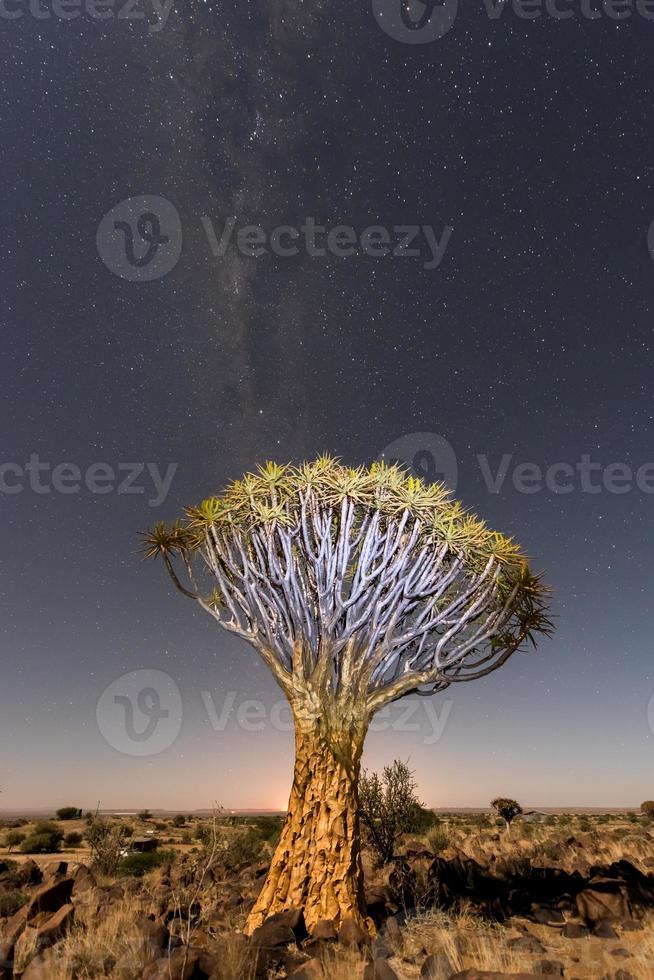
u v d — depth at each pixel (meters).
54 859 18.42
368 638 7.21
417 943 5.95
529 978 4.21
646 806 39.34
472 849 14.29
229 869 11.57
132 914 6.69
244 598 7.48
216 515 7.64
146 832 28.83
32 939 5.75
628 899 7.32
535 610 7.67
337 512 8.13
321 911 5.94
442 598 7.95
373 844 12.62
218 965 4.64
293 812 6.45
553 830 24.38
